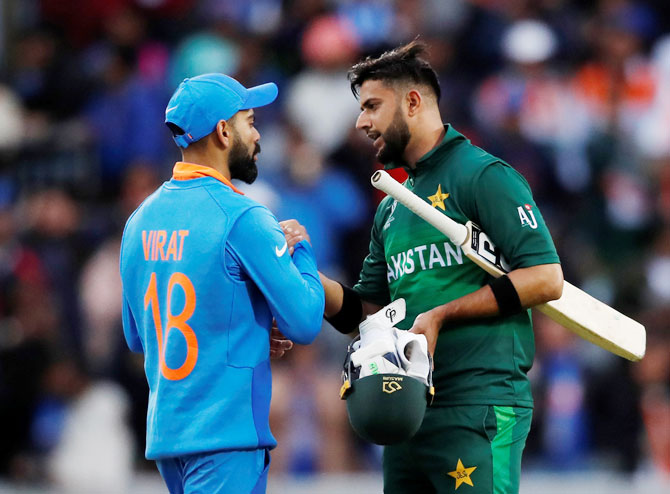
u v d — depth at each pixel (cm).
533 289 1530
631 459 3241
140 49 4275
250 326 1492
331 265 3588
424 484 1655
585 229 3928
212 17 4338
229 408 1466
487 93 4100
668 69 4394
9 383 3262
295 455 3133
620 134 4169
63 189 3881
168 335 1488
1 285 3447
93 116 4038
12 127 4050
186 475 1485
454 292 1594
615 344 1630
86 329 3453
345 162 3812
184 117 1514
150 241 1526
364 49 4088
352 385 1523
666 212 4006
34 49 4244
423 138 1628
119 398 3303
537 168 3922
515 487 1587
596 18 4588
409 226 1628
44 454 3206
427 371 1507
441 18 4325
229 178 1568
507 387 1587
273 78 4100
